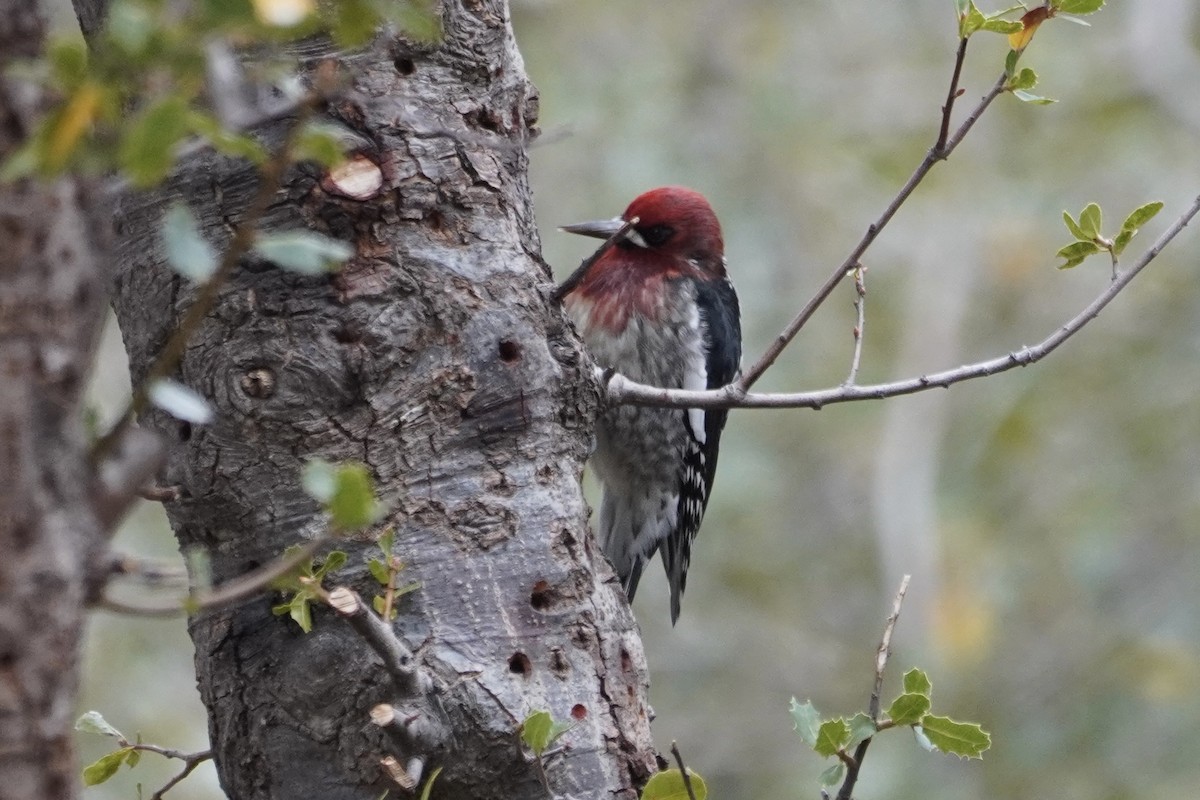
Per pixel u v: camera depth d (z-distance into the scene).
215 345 5.25
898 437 15.77
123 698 12.16
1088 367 16.16
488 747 5.09
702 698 15.18
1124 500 15.49
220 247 5.26
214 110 3.49
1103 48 16.64
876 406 15.88
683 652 15.38
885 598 15.28
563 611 5.38
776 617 15.53
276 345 5.23
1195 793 13.62
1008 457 15.81
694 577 15.62
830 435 15.97
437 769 4.85
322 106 5.34
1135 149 16.09
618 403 6.12
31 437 3.01
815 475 16.19
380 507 3.80
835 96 16.38
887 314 16.03
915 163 16.03
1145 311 16.23
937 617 14.90
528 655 5.25
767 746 14.89
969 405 16.20
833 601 15.76
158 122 2.88
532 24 15.70
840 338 15.90
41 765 3.03
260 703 5.21
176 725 11.98
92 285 3.14
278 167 3.29
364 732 5.10
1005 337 16.39
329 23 3.40
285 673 5.17
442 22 5.62
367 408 5.27
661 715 15.05
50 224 3.02
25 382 3.00
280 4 2.95
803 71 16.50
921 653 14.95
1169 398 15.90
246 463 5.23
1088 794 13.77
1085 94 16.45
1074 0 5.61
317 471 3.53
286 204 5.27
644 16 15.99
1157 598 15.15
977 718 14.44
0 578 2.98
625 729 5.46
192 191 5.30
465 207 5.54
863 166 16.20
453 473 5.32
